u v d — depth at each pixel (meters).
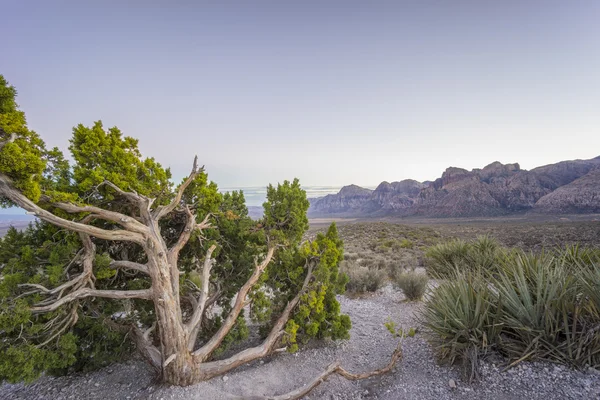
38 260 5.11
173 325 4.93
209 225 6.41
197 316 5.38
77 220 4.82
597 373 3.89
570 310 4.47
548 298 4.43
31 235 5.50
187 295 6.82
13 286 4.48
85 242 5.09
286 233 7.04
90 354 5.78
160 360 5.38
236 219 7.41
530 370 4.22
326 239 6.98
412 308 8.78
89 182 4.94
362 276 11.23
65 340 4.80
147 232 5.06
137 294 4.99
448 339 5.15
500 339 4.71
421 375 4.90
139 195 5.29
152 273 5.02
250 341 7.30
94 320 5.75
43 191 4.57
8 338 4.45
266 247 7.11
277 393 4.83
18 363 4.33
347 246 24.02
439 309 5.28
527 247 20.77
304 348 6.52
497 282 5.34
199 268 7.53
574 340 4.25
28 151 4.16
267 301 6.38
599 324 4.12
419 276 9.70
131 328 5.92
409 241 24.11
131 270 6.42
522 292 4.75
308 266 7.01
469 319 4.90
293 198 7.11
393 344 6.50
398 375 5.07
